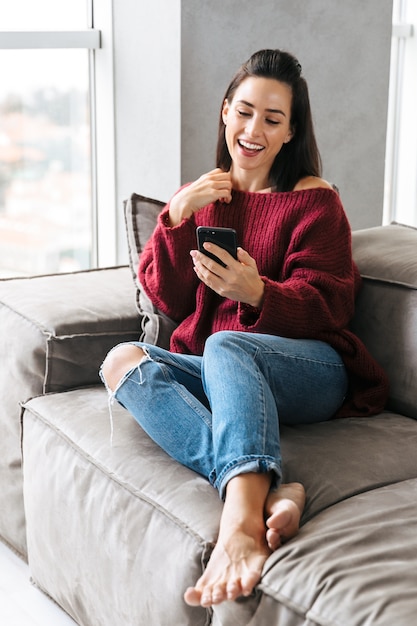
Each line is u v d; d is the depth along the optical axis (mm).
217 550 1556
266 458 1647
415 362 2080
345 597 1373
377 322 2178
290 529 1563
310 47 3336
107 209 3328
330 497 1692
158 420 1823
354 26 3465
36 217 3258
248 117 2154
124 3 3072
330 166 3580
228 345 1857
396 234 2438
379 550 1473
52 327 2209
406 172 4457
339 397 2047
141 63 3068
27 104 3145
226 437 1687
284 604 1435
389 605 1335
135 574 1746
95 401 2109
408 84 4359
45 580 2094
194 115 3021
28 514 2117
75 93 3244
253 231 2186
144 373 1860
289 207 2156
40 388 2223
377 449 1857
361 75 3561
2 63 3059
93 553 1868
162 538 1679
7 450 2293
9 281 2520
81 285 2484
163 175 3094
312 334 2072
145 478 1783
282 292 2000
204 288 2168
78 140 3295
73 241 3371
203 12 2951
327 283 2070
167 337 2248
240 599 1511
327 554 1477
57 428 2020
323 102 3461
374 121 3678
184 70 2951
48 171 3248
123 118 3178
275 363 1918
